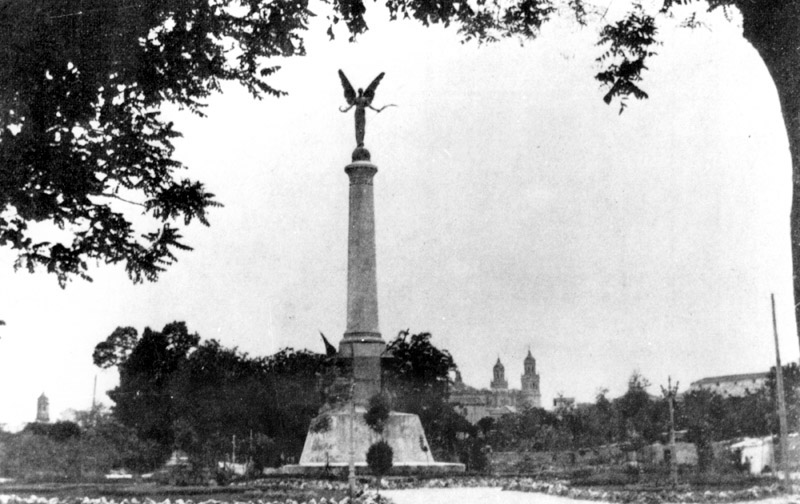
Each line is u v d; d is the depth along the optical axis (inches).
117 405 3166.8
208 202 658.2
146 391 3110.2
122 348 3540.8
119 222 634.2
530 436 4298.7
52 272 629.6
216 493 1526.8
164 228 653.9
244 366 2982.3
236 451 2881.4
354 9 579.5
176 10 580.7
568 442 4015.8
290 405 2957.7
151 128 639.1
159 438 2839.6
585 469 2613.2
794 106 420.8
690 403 2874.0
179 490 1600.6
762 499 1354.6
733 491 1432.1
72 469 2513.5
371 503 1400.1
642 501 1353.3
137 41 572.7
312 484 1863.9
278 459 2839.6
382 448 2011.6
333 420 2581.2
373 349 2709.2
